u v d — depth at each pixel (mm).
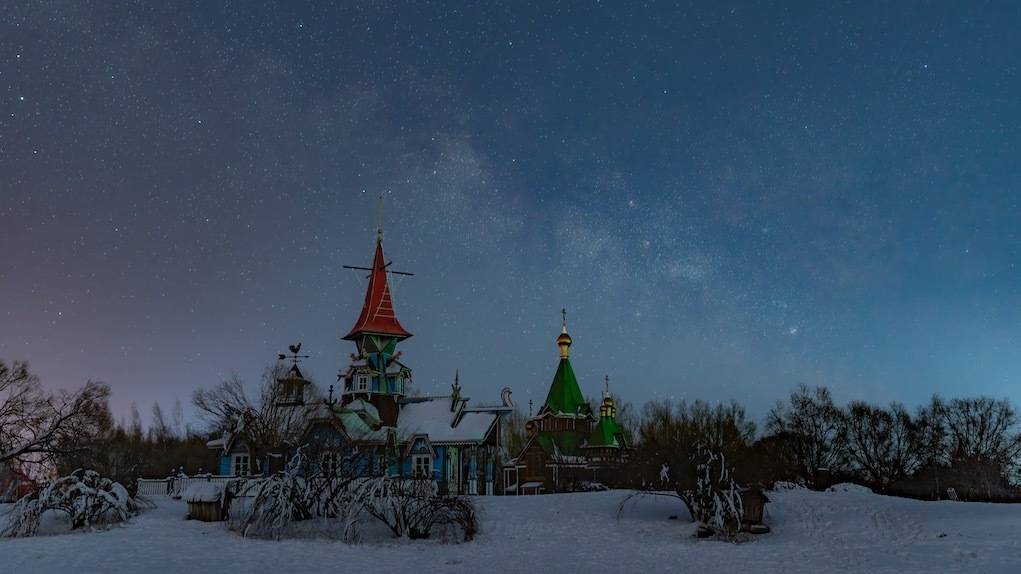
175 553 31422
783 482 57281
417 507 37594
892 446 101562
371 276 81625
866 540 35500
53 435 53969
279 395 67062
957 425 102500
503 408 75562
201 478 58062
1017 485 95250
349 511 37062
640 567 29312
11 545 33344
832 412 103688
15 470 55094
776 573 27438
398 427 74875
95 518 40969
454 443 72000
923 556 29625
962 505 46312
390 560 30828
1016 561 27328
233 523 40031
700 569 28672
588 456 84938
